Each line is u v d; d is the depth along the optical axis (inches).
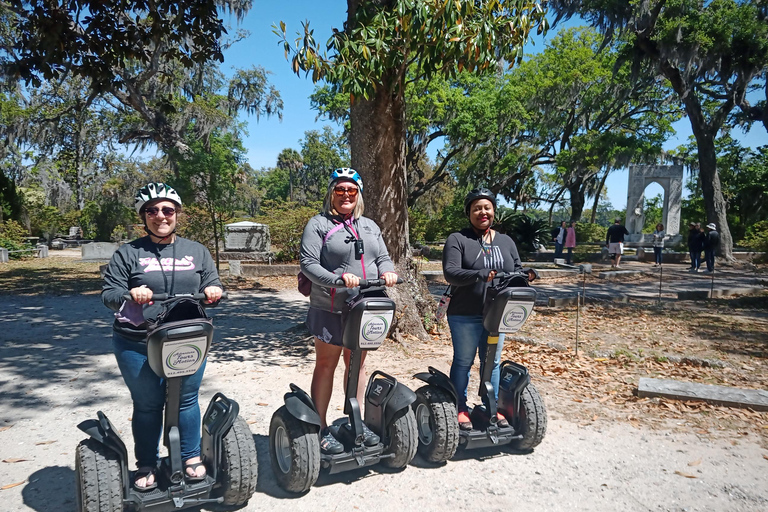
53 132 1179.3
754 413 194.7
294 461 125.0
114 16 361.1
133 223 1358.3
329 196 137.5
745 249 1118.4
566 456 156.5
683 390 210.1
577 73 1179.9
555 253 921.5
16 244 894.4
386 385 139.0
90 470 105.1
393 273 129.4
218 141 1558.8
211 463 119.8
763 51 835.4
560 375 241.8
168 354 103.4
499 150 1331.2
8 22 655.8
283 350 281.6
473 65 244.8
